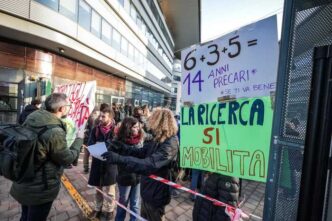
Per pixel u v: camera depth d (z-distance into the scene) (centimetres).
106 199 314
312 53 101
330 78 86
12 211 322
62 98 212
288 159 116
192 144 191
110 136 329
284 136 119
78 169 550
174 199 407
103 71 1612
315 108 89
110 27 1434
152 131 207
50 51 1042
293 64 115
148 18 2398
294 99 114
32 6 813
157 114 203
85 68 1360
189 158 193
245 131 157
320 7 103
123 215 278
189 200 405
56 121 205
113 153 191
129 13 1770
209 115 179
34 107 490
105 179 305
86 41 1131
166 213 354
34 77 933
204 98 184
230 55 166
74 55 1152
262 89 148
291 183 114
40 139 189
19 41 902
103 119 335
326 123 86
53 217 315
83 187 430
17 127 198
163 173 209
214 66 177
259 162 149
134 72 1966
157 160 188
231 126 165
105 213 324
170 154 194
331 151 86
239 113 160
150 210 210
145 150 227
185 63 198
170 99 3597
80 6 1072
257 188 493
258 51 150
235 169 161
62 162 202
